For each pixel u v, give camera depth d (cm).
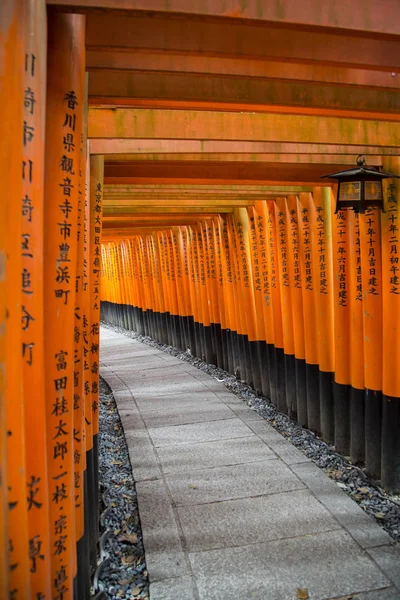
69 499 231
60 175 223
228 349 1003
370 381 518
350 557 380
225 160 463
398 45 277
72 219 230
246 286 850
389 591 340
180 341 1313
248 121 404
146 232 1391
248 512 456
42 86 188
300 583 352
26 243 187
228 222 911
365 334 516
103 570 378
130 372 1123
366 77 313
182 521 444
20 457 185
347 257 562
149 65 288
